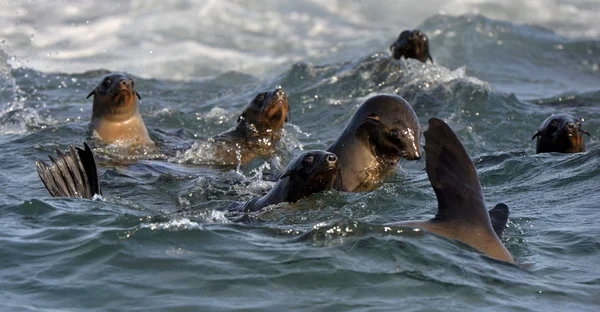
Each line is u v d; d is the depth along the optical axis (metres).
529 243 27.80
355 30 109.94
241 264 23.41
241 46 101.62
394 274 22.89
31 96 67.25
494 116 59.03
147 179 39.91
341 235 25.17
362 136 36.06
